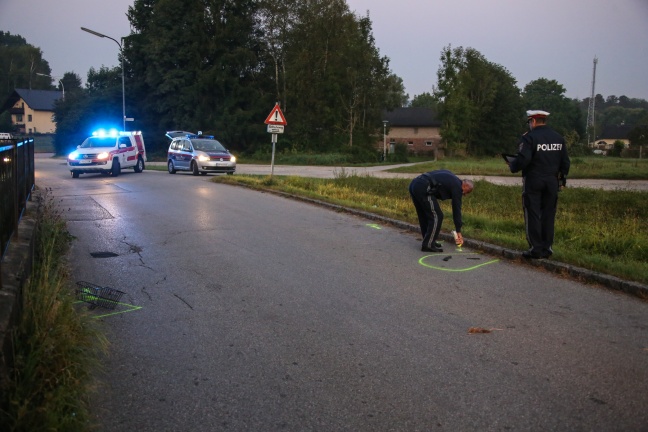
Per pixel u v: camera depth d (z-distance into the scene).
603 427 3.33
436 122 77.00
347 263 7.41
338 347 4.56
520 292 6.07
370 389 3.83
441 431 3.30
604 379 3.95
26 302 3.92
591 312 5.40
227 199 14.30
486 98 67.62
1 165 5.00
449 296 5.94
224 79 50.94
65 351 3.62
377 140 59.41
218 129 51.41
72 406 3.24
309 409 3.56
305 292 6.09
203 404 3.63
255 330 4.95
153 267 7.18
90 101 54.97
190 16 52.25
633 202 15.20
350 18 53.59
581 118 95.06
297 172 31.05
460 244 8.16
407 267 7.20
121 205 13.08
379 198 14.70
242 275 6.79
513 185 20.66
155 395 3.74
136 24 58.19
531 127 7.26
